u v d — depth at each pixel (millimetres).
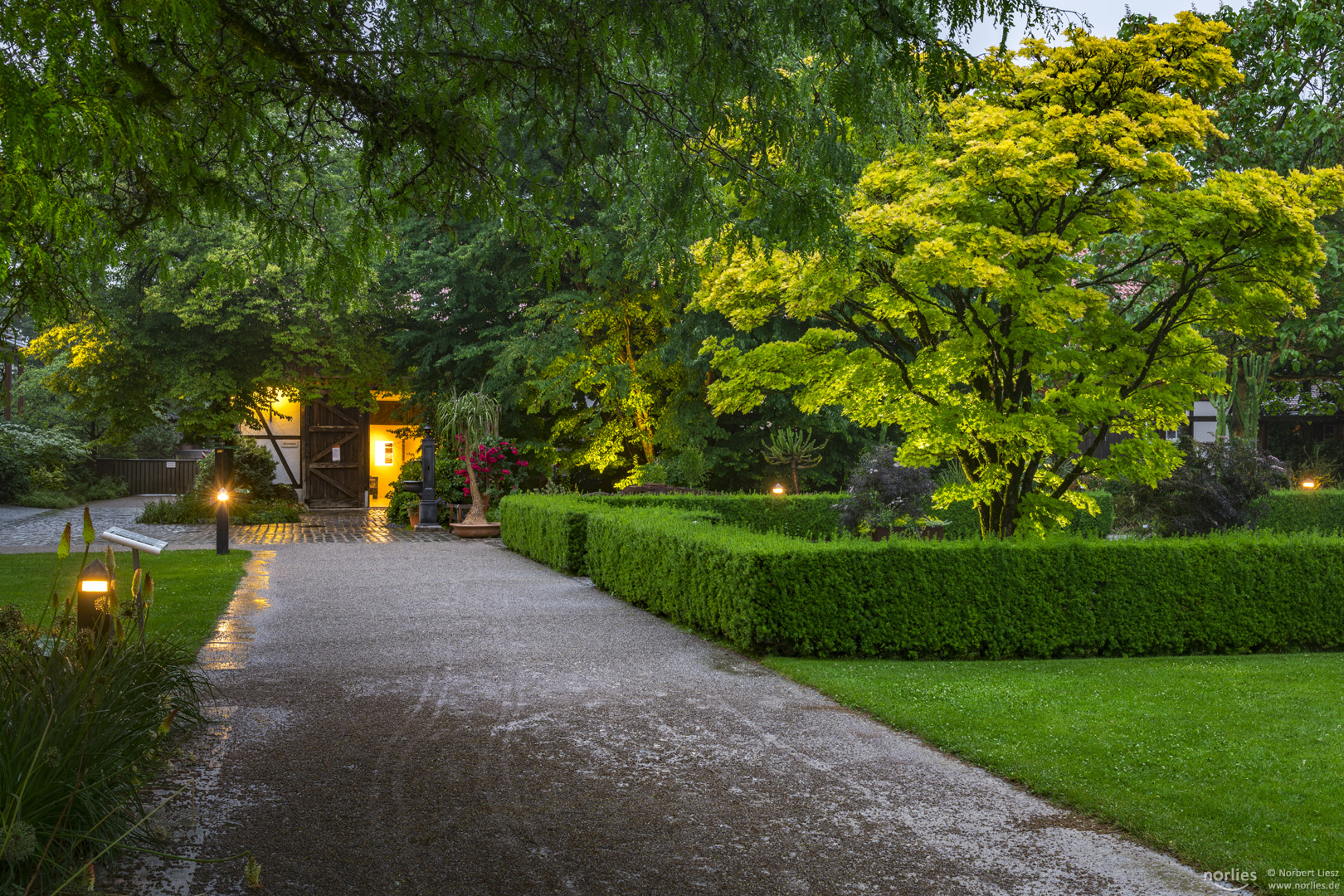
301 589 11359
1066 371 11266
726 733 5602
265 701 6195
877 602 8367
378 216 5559
